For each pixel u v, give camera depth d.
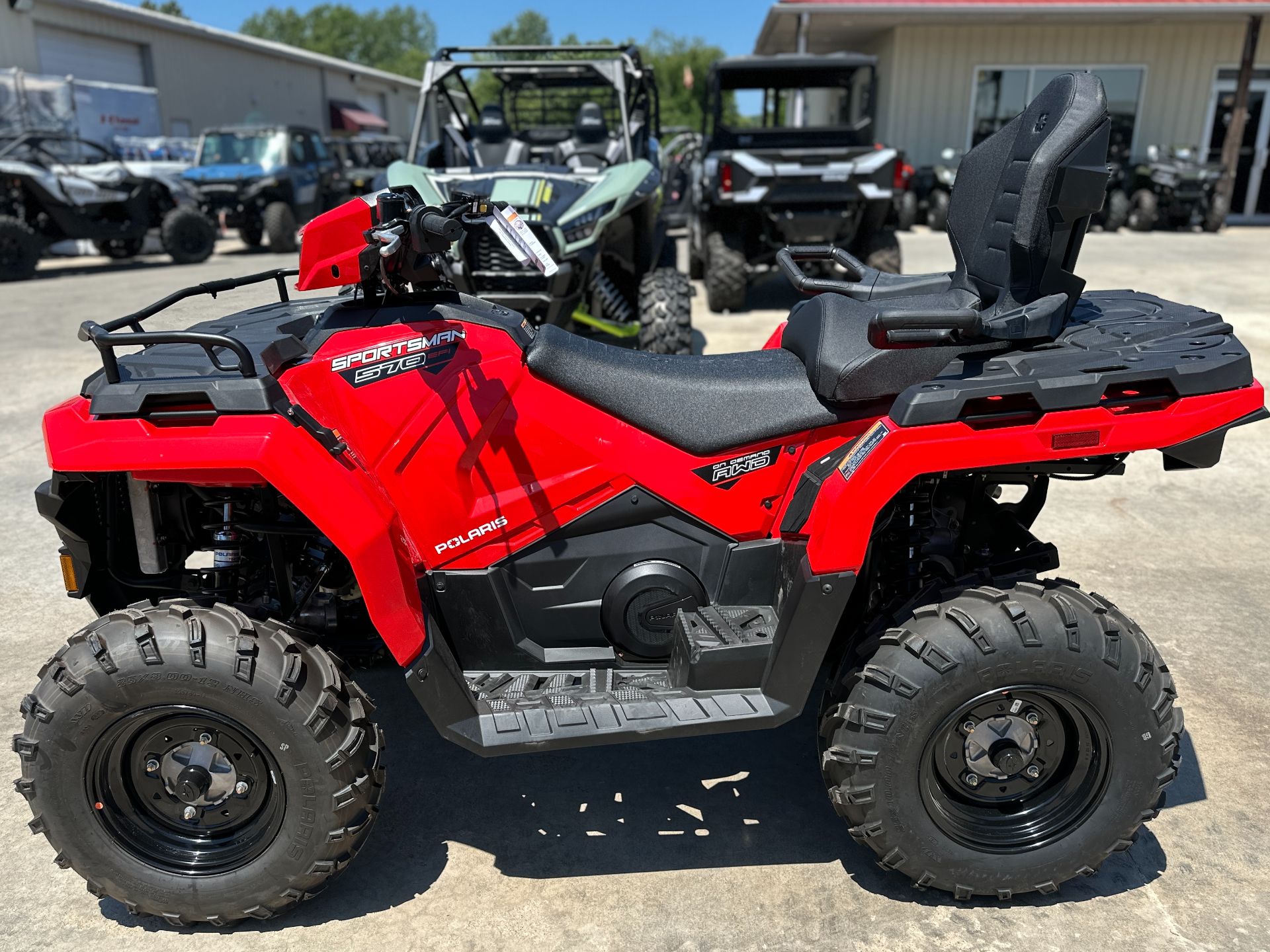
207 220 14.34
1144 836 2.32
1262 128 17.03
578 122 8.02
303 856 2.00
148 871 2.03
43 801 1.97
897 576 2.39
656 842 2.35
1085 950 2.00
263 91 28.16
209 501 2.26
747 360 2.32
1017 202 2.08
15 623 3.46
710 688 2.14
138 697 1.91
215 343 1.90
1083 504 4.41
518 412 2.18
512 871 2.26
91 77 20.95
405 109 41.59
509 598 2.29
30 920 2.13
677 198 14.77
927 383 1.97
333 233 2.07
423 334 2.12
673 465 2.23
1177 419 1.94
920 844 2.03
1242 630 3.24
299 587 2.40
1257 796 2.45
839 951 2.01
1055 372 1.95
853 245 9.09
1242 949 1.99
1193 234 15.02
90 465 1.92
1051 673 1.93
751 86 10.15
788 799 2.50
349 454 2.04
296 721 1.91
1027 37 16.28
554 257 5.63
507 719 2.07
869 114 9.86
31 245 12.34
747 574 2.30
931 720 1.95
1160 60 16.42
